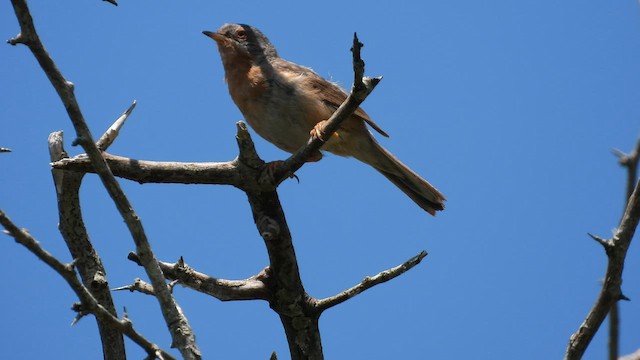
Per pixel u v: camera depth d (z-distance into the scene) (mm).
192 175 9969
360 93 9359
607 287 7191
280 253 10094
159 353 7336
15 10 7230
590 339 7402
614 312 7086
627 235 7078
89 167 9633
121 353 9805
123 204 7730
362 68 9094
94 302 7090
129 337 7285
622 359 7250
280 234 10039
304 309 10266
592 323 7340
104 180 7660
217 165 10039
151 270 7867
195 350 7809
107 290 9977
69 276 6949
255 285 10203
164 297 7879
